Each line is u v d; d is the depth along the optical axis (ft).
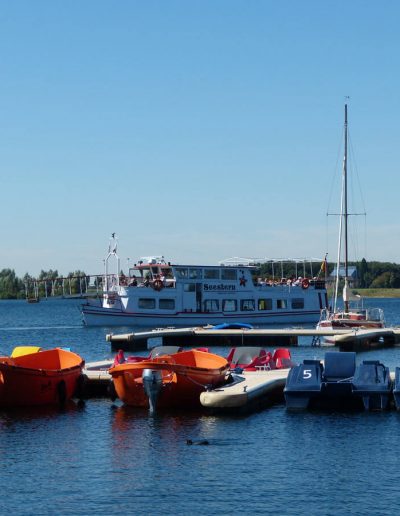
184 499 85.51
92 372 147.02
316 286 400.26
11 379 129.29
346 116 341.00
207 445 106.93
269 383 134.72
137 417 125.08
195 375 129.39
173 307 371.97
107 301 379.35
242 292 382.22
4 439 111.34
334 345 263.29
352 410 127.85
